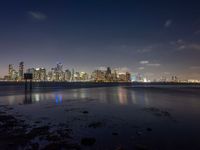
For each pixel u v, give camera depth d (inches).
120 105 1171.9
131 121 692.1
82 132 534.6
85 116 784.3
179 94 2390.5
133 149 409.1
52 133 514.6
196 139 486.9
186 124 652.7
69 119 720.3
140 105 1182.3
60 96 1875.0
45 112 888.3
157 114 848.3
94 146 422.3
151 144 446.0
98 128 581.0
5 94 2110.0
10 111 923.4
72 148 401.4
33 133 506.9
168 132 549.6
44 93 2332.7
